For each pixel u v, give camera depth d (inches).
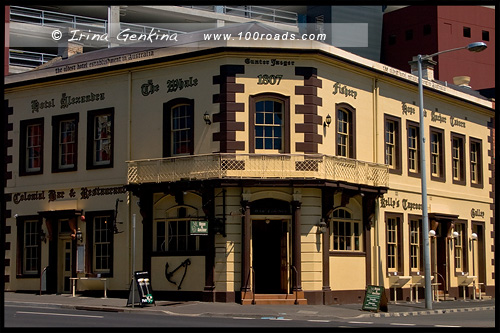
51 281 1219.9
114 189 1176.8
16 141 1295.5
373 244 1202.6
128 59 1178.6
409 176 1306.6
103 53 1358.3
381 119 1250.6
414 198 1312.7
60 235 1234.6
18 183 1284.4
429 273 1090.1
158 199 1127.6
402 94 1309.1
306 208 1084.5
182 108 1133.1
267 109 1099.9
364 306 1002.1
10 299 1107.9
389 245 1254.3
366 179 1157.7
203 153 1094.4
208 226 1064.2
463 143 1469.0
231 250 1058.7
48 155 1257.4
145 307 978.1
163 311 932.6
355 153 1185.4
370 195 1184.2
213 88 1096.8
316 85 1113.4
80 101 1233.4
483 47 1087.6
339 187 1093.1
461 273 1393.9
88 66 1219.2
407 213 1289.4
